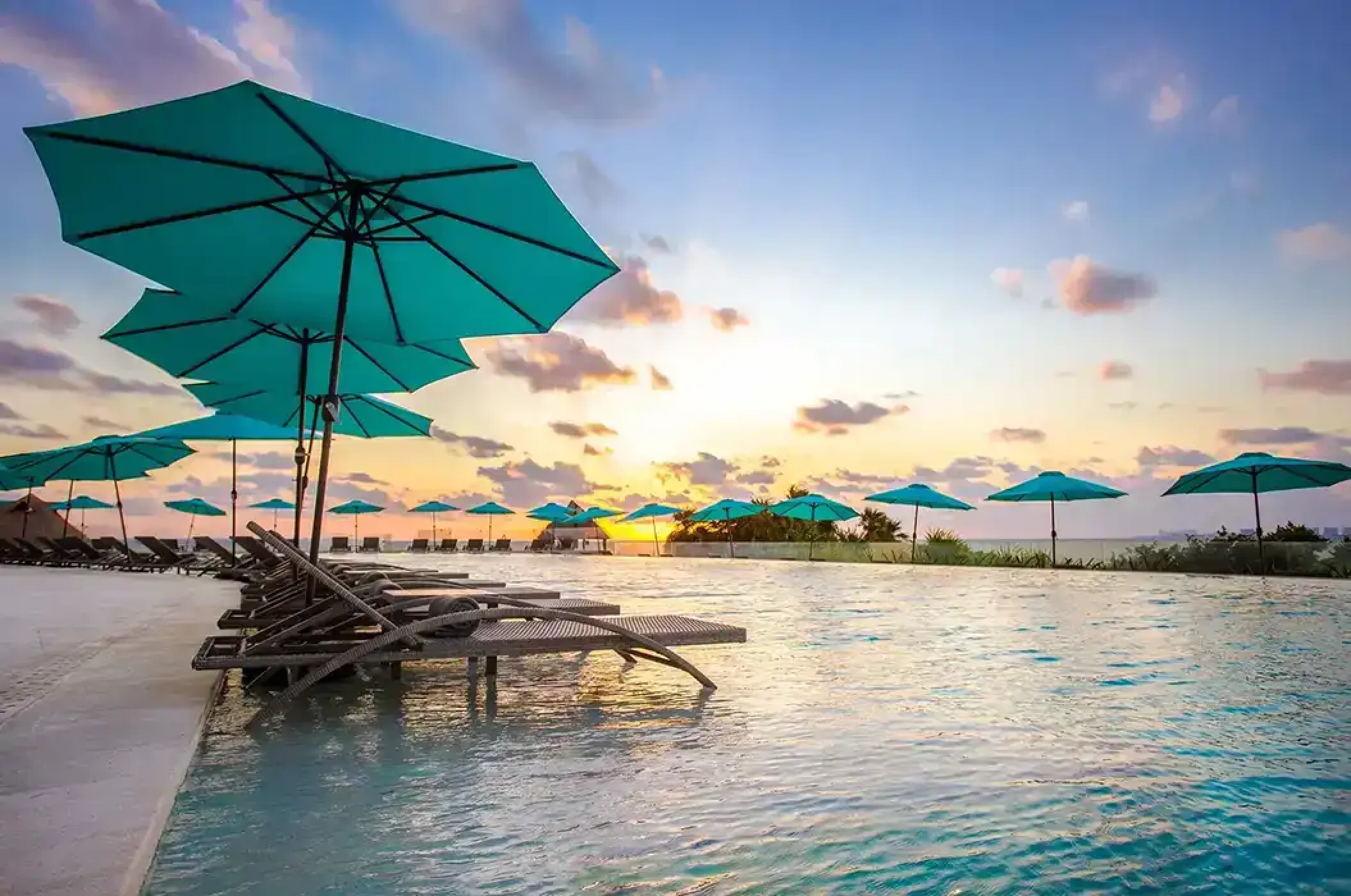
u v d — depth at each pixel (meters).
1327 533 20.77
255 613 6.15
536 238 4.35
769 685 5.49
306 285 5.29
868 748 3.79
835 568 25.50
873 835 2.67
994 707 4.73
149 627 7.30
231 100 3.42
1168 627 9.08
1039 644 7.59
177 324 6.69
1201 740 3.96
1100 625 9.19
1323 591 14.44
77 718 3.67
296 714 4.53
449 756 3.61
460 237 4.57
